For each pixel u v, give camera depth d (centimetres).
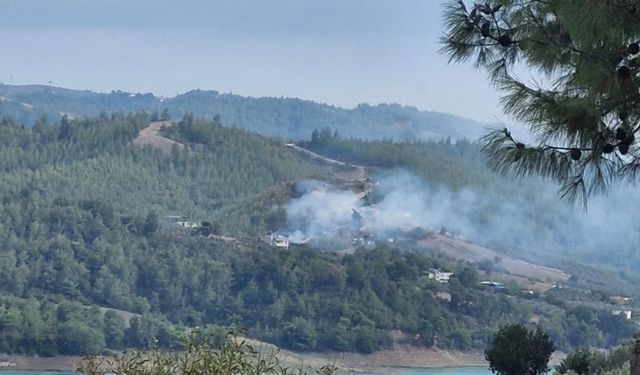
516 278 18950
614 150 1945
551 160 1975
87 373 1438
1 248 19888
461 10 2133
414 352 15950
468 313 16900
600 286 17238
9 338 14238
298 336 16088
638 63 1883
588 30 1820
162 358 1442
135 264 19575
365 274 17912
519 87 2002
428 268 18750
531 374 4550
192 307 18412
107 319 15325
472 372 14125
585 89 1953
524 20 2044
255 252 19662
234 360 1425
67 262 19388
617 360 4438
